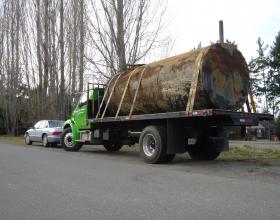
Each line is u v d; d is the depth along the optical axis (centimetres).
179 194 728
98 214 584
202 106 1208
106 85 1587
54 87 3047
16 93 3856
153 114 1276
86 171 1038
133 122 1469
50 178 913
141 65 1489
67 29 2944
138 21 2217
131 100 1419
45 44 3081
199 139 1360
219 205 637
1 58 3900
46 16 3070
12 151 1728
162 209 612
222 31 1961
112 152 1750
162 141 1238
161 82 1284
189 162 1302
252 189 779
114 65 2200
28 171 1032
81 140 1728
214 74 1186
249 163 1255
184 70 1215
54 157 1440
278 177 944
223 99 1199
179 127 1270
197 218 560
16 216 579
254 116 1206
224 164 1227
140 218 561
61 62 3019
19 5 3541
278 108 6297
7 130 4116
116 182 861
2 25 3791
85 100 1708
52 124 2217
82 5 2780
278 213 584
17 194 730
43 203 656
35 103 3195
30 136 2350
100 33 2244
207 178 926
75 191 755
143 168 1120
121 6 2206
